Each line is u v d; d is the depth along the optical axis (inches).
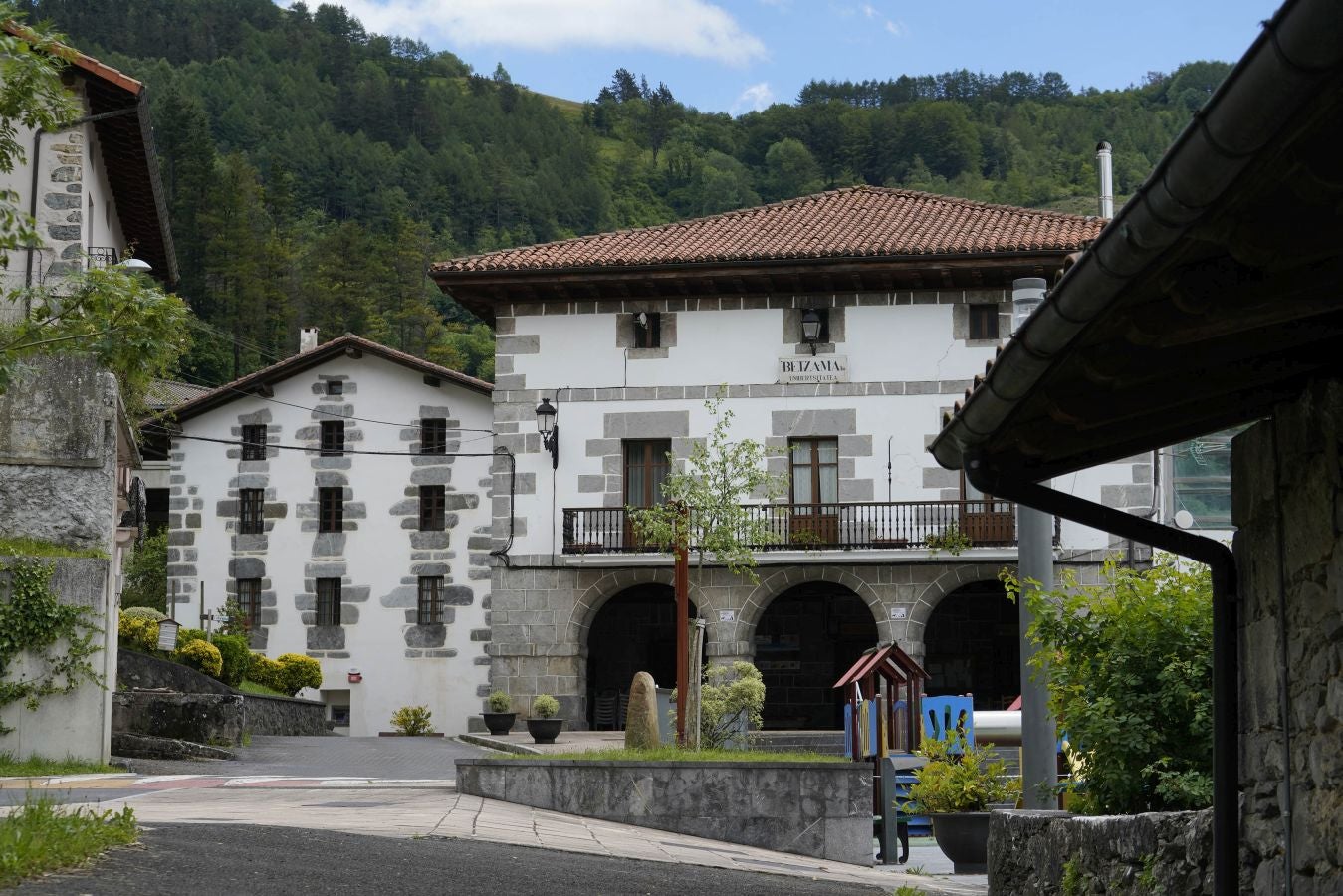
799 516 1214.9
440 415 1546.5
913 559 1202.6
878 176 4864.7
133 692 880.9
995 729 670.5
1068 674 340.5
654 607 1434.5
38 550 735.7
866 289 1229.1
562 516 1241.4
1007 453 257.1
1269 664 220.8
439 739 1288.1
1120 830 280.8
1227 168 137.1
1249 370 206.8
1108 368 202.7
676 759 586.9
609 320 1253.1
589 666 1412.4
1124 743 318.0
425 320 3024.1
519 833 470.3
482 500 1531.7
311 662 1393.9
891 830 565.6
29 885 261.1
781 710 1412.4
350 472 1550.2
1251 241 157.3
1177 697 317.4
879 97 6417.3
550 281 1232.2
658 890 367.2
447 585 1526.8
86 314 540.1
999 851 359.6
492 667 1242.0
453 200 4210.1
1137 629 327.0
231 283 2869.1
